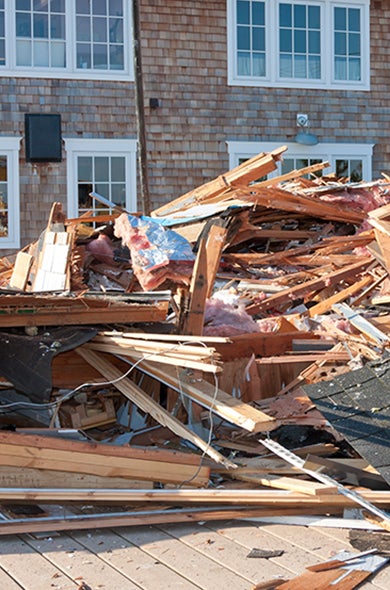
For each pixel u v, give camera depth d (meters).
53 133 14.61
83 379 6.14
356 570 3.96
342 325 6.98
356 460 5.15
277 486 4.88
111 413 6.16
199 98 15.38
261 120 15.74
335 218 10.12
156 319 6.39
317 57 16.14
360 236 9.40
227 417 5.20
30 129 14.47
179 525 4.63
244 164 11.56
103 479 4.93
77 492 4.73
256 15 15.71
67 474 4.88
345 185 10.46
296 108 15.97
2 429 6.05
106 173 14.99
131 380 6.26
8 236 14.51
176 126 15.27
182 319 6.53
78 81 14.78
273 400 6.07
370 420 5.09
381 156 16.61
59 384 6.07
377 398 5.25
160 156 15.19
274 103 15.82
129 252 9.55
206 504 4.82
